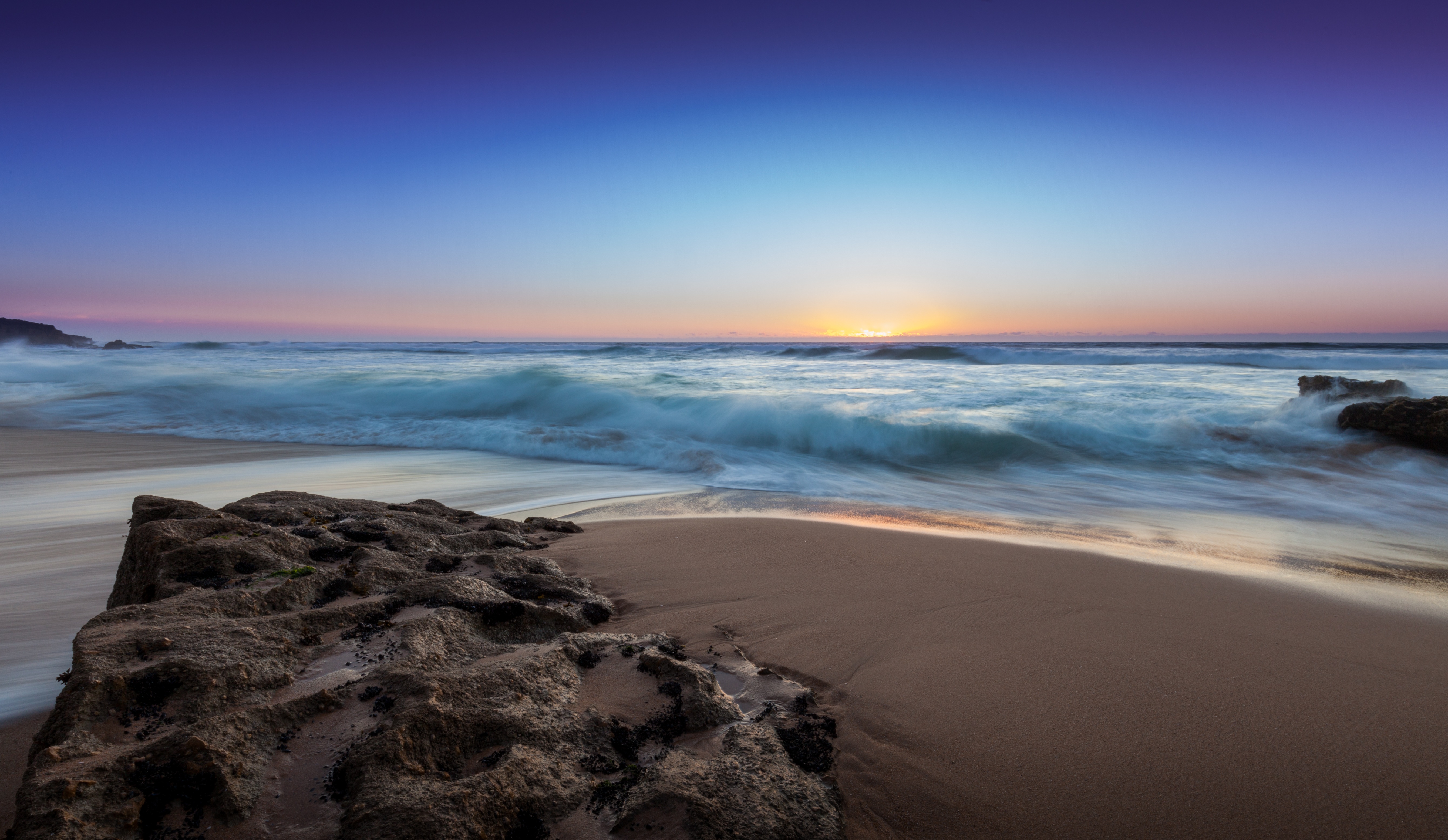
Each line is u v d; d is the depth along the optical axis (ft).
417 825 6.42
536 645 10.37
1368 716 10.01
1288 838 7.71
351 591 11.81
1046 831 7.77
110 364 86.53
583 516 23.15
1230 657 11.89
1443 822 7.91
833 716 9.89
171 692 7.93
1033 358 100.12
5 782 8.34
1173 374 71.15
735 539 19.11
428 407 54.24
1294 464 32.60
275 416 49.80
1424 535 21.22
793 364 100.63
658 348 161.58
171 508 14.56
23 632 13.11
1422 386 52.49
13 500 24.76
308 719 8.00
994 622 13.33
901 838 7.68
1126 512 24.50
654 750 8.41
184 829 6.50
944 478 31.24
